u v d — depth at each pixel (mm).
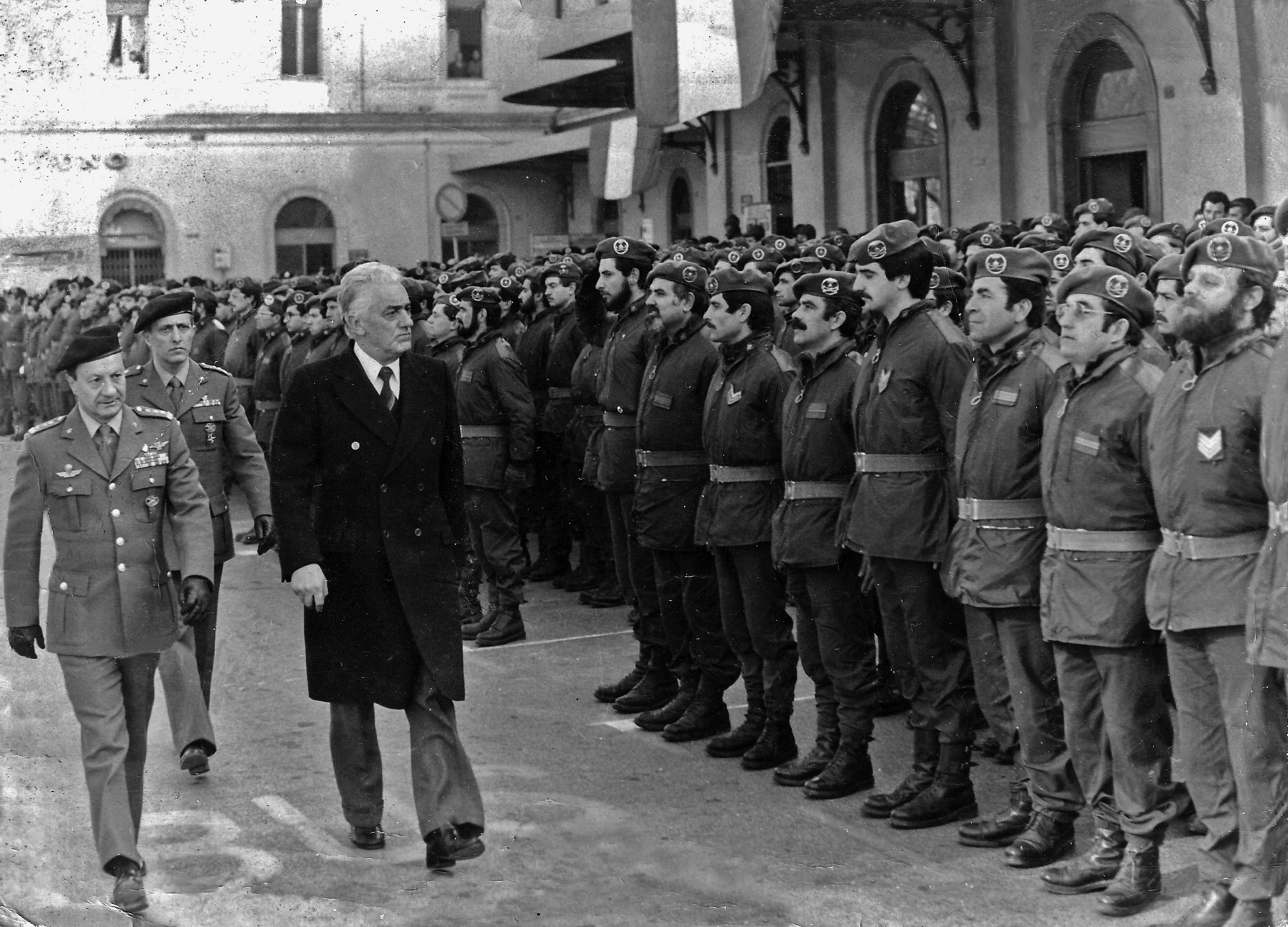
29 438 4328
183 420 5473
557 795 4863
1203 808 3934
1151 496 4023
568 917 3854
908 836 4559
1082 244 5082
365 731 4469
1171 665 3936
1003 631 4379
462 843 4266
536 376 8609
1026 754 4367
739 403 5227
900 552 4609
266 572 9180
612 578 8094
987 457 4371
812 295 4977
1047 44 7594
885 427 4656
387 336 4328
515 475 7277
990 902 4039
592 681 6535
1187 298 3797
